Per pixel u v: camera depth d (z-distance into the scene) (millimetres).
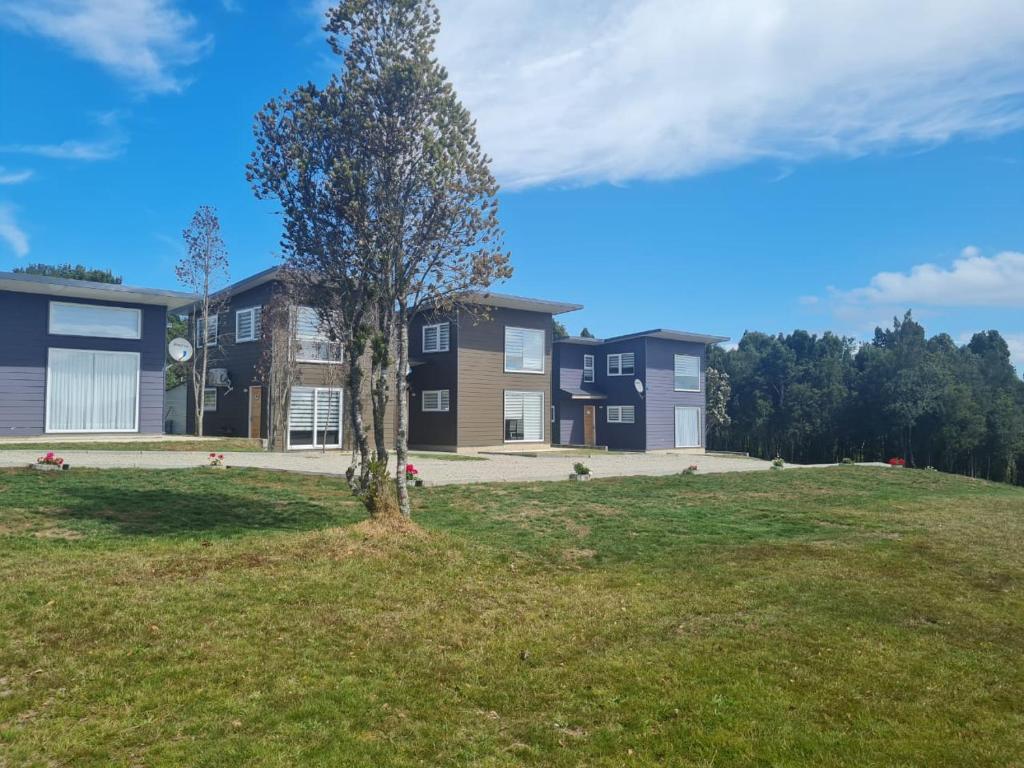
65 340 20172
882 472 22094
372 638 5699
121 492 10898
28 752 3818
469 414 27406
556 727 4461
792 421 52688
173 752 3881
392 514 8969
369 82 8781
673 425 36094
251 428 24562
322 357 23547
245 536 8602
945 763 4113
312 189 8977
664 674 5266
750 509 13188
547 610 6730
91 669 4805
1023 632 6500
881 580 8055
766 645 5891
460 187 9195
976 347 61062
